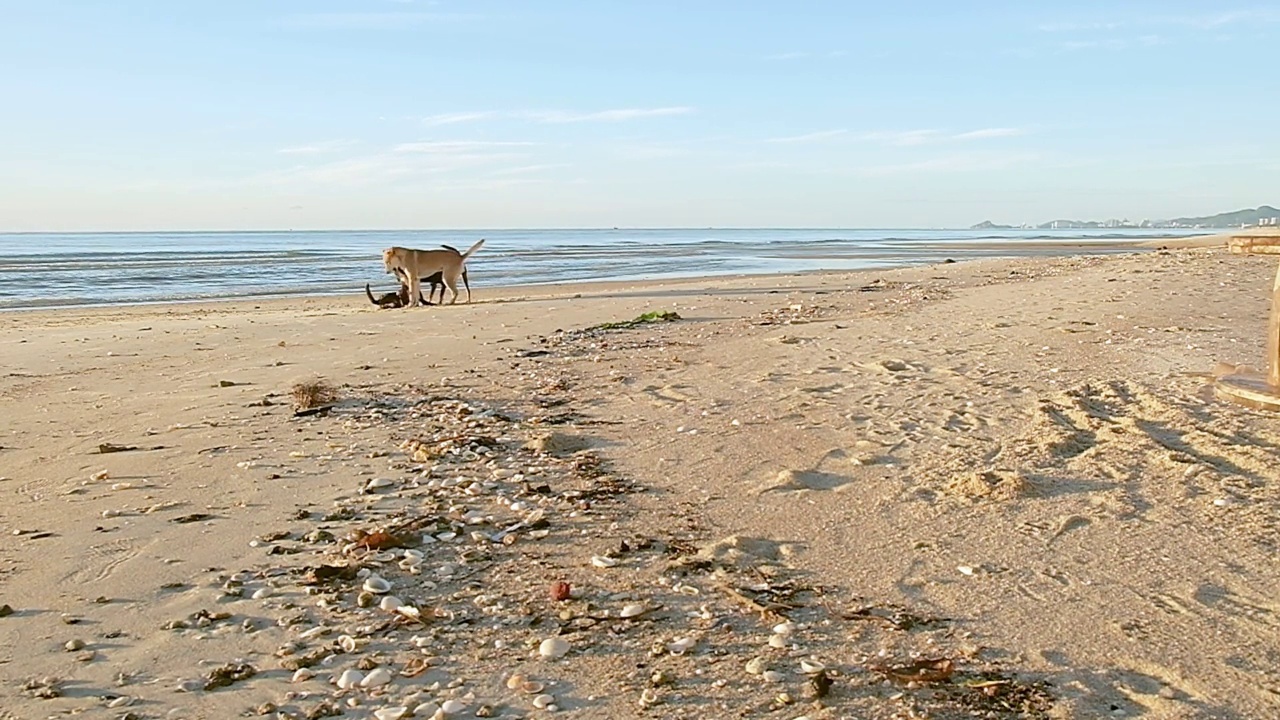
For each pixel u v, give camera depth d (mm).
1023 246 66812
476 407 8547
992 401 7836
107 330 15531
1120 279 16547
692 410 8109
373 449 7238
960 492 5824
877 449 6738
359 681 3818
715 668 3910
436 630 4281
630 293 21109
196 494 6219
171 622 4359
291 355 12070
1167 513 5363
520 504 5934
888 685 3742
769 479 6254
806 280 23906
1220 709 3510
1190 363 8875
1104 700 3607
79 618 4406
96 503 6062
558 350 11648
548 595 4641
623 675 3869
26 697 3719
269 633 4258
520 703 3672
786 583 4719
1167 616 4230
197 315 19156
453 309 17828
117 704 3666
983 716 3523
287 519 5727
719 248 71125
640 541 5293
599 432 7594
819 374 9234
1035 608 4363
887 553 5051
